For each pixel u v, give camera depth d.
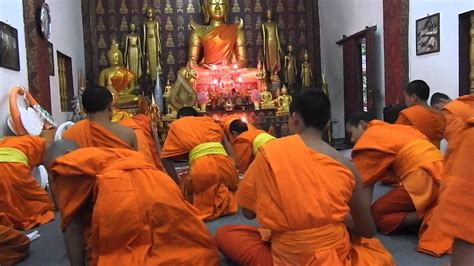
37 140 3.98
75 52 8.42
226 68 8.80
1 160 3.73
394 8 7.00
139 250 2.33
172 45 9.39
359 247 2.27
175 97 8.14
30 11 5.68
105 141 3.29
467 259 1.11
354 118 3.65
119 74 8.29
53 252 3.30
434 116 4.67
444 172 1.27
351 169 2.15
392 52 7.10
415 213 3.28
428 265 2.78
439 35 6.05
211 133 4.04
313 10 9.61
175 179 4.15
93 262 2.34
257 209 2.09
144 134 4.23
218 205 3.97
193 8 9.48
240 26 9.30
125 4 9.18
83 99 3.34
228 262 2.82
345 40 8.73
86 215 2.47
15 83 5.28
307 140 2.17
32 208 3.94
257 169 2.10
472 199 1.10
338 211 2.01
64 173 2.25
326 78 9.62
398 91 6.95
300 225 1.98
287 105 8.48
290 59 9.38
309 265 1.98
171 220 2.40
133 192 2.30
